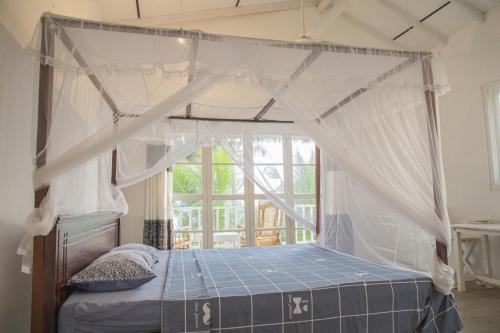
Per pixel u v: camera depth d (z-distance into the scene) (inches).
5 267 70.6
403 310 83.5
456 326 86.8
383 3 162.1
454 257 165.3
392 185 92.6
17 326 75.7
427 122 93.4
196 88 81.3
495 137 156.0
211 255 130.1
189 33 79.9
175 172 187.3
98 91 86.6
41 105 71.3
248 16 174.2
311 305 78.0
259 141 180.2
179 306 71.4
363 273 94.7
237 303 74.0
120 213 138.4
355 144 92.7
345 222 139.6
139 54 79.6
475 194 163.6
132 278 81.7
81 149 74.1
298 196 184.5
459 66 170.2
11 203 73.5
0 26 68.2
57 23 73.5
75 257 83.4
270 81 86.7
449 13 158.7
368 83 91.7
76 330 68.7
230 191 193.0
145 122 78.3
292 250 139.2
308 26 180.1
